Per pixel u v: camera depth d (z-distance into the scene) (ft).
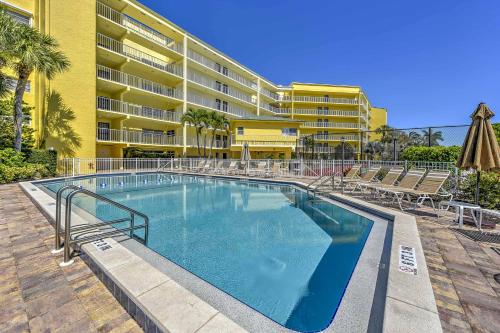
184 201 28.30
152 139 73.77
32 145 46.06
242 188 38.73
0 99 43.34
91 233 11.78
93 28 56.39
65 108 52.19
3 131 40.88
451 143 31.22
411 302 6.19
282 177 48.16
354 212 19.54
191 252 13.50
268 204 26.43
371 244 12.08
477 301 6.68
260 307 8.61
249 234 16.47
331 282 10.30
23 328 5.89
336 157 76.69
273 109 131.95
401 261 8.72
